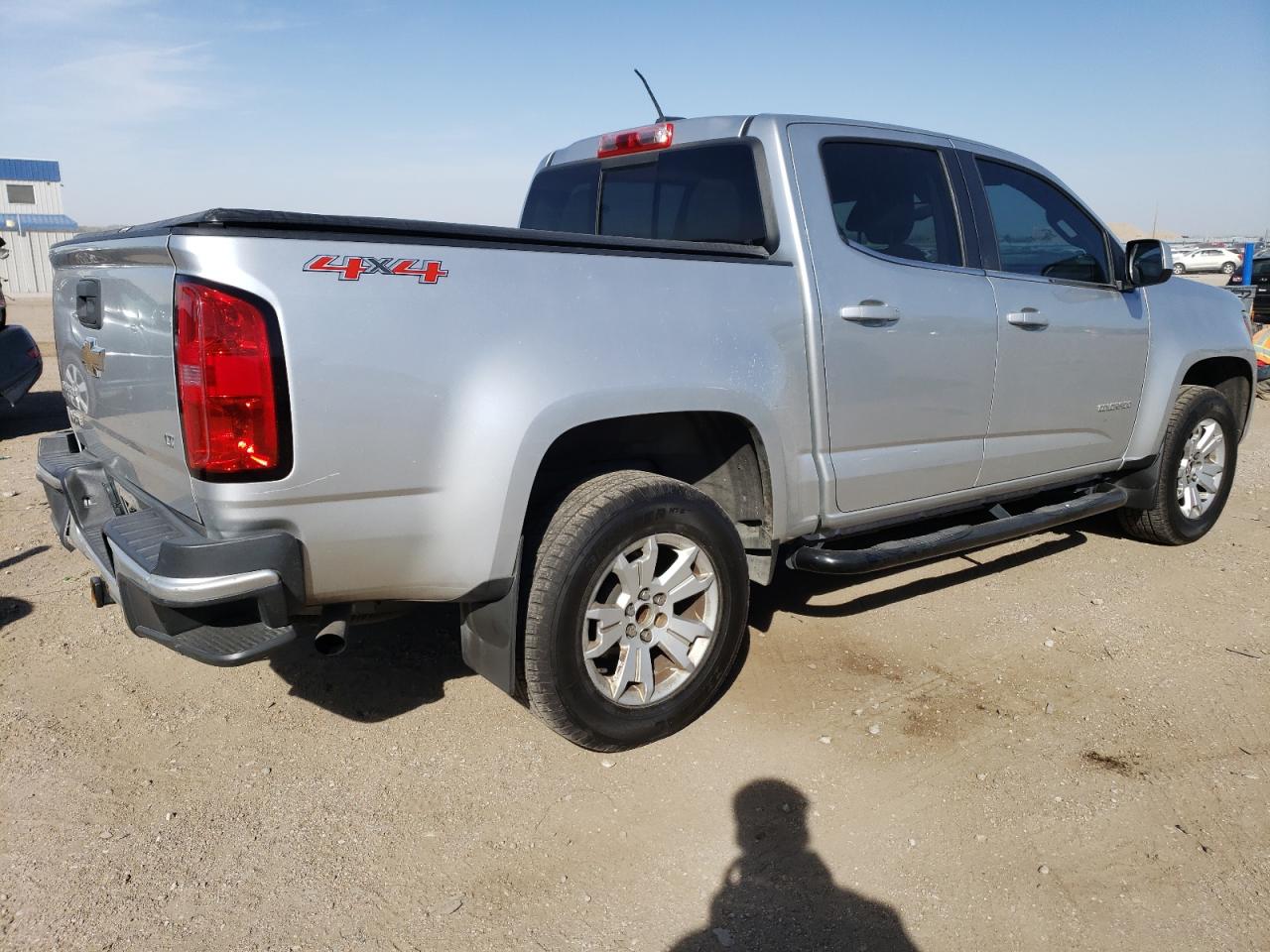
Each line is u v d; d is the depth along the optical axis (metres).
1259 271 15.98
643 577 3.05
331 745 3.24
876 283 3.60
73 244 3.13
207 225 2.36
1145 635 4.14
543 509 3.00
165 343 2.49
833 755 3.19
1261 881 2.59
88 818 2.83
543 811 2.89
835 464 3.54
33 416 9.41
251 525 2.44
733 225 3.58
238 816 2.85
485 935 2.40
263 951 2.33
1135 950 2.35
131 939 2.37
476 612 2.92
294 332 2.40
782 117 3.55
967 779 3.05
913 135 3.94
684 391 3.02
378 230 2.55
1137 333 4.70
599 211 4.27
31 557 5.00
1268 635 4.16
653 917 2.46
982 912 2.48
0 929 2.39
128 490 3.09
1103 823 2.83
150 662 3.80
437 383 2.60
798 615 4.30
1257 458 7.75
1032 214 4.37
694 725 3.36
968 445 4.03
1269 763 3.15
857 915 2.47
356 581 2.63
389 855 2.69
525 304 2.74
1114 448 4.78
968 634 4.13
